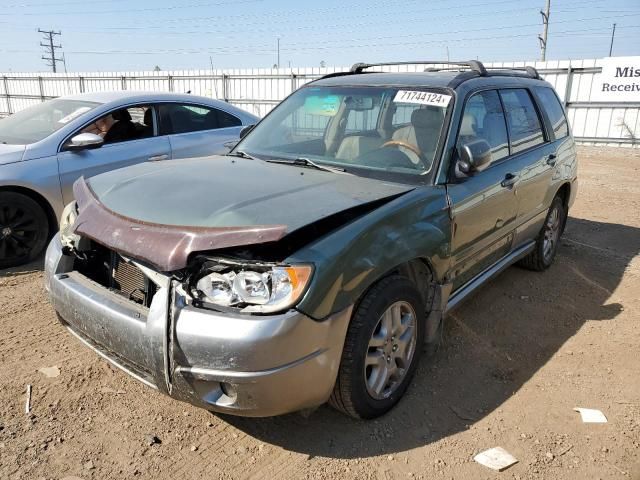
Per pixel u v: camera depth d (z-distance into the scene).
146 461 2.60
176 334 2.35
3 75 28.28
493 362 3.63
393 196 3.00
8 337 3.75
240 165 3.51
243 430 2.86
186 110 6.41
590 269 5.54
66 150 5.34
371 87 3.95
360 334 2.64
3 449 2.63
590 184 10.52
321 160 3.64
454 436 2.86
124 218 2.64
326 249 2.47
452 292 3.64
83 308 2.75
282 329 2.29
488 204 3.70
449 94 3.63
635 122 15.76
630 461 2.69
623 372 3.54
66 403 3.02
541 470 2.62
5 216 5.00
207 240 2.33
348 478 2.54
